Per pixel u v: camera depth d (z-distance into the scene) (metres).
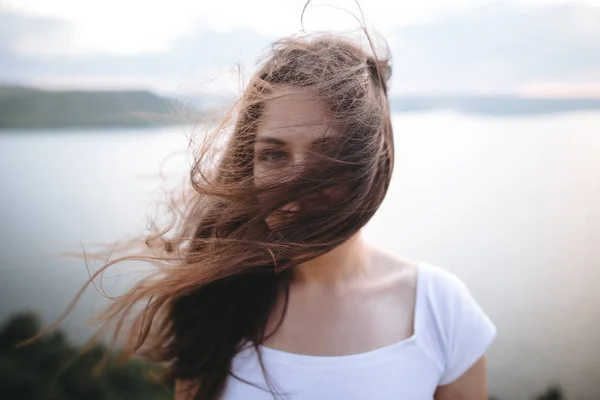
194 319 0.83
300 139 0.70
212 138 0.81
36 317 2.21
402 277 0.82
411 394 0.75
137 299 0.89
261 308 0.79
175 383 0.95
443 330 0.78
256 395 0.76
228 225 0.77
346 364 0.74
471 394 0.80
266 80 0.75
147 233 0.99
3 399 2.04
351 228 0.73
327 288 0.80
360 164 0.71
